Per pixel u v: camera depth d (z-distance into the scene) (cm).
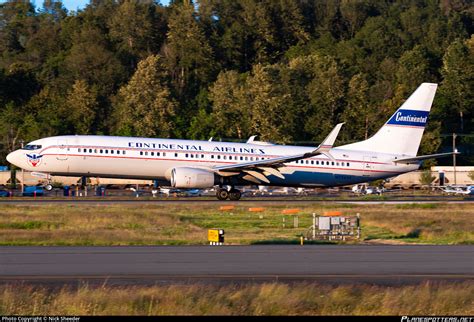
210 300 5847
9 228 11575
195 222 12888
